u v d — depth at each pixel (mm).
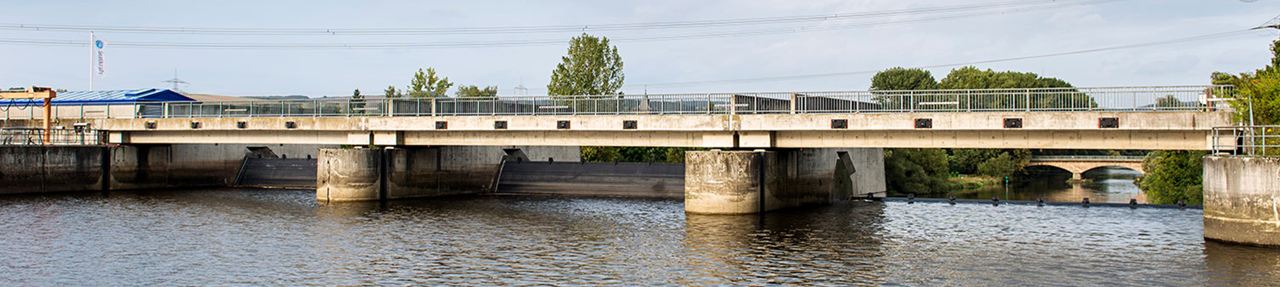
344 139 71438
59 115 93312
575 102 61406
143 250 43719
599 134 62531
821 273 37375
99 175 79000
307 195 74688
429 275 37344
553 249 43719
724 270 38062
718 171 56875
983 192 117312
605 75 106500
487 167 80625
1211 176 42344
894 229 50562
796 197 63188
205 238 47625
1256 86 43656
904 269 38219
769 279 36188
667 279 36281
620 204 66125
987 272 37500
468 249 43875
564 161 84750
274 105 74000
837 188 71125
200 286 35469
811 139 56031
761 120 54969
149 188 82250
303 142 73188
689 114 57219
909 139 52688
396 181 71188
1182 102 45344
